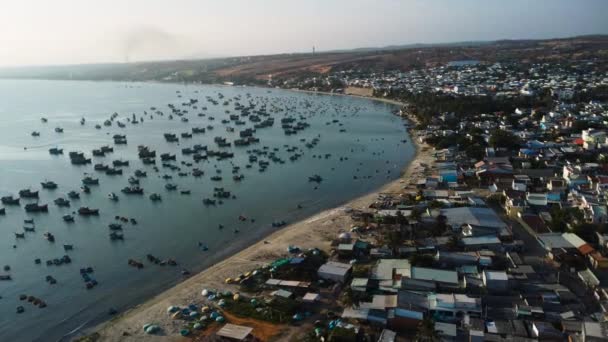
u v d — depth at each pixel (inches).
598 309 3619.6
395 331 3491.6
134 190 7534.5
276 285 4215.1
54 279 4746.6
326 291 4116.6
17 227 6235.2
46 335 3823.8
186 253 5270.7
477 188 6702.8
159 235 5802.2
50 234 5836.6
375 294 3939.5
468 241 4776.1
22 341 3762.3
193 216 6427.2
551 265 4345.5
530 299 3727.9
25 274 4891.7
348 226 5590.6
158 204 6973.4
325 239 5275.6
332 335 3353.8
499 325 3398.1
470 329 3358.8
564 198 5802.2
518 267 4242.1
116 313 4104.3
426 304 3698.3
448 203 5890.8
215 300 4089.6
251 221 6166.3
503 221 5403.5
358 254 4781.0
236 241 5546.3
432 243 4852.4
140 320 3860.7
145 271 4874.5
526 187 6338.6
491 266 4328.3
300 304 3900.1
